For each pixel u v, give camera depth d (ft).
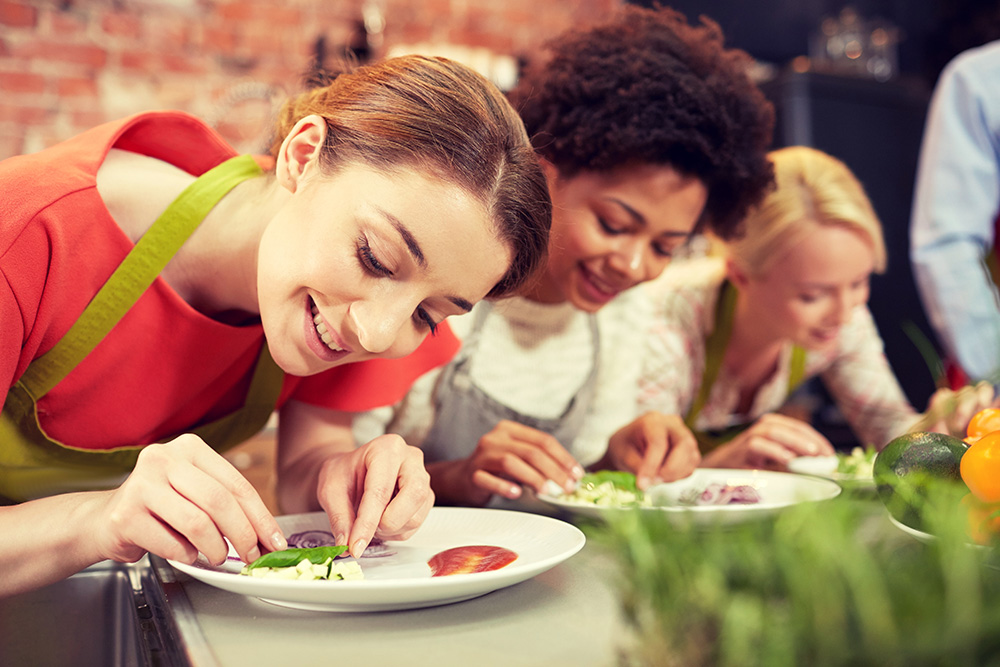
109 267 2.80
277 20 10.02
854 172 9.53
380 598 1.71
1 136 8.95
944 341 6.52
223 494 2.04
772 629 0.91
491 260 2.42
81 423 3.01
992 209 6.40
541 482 3.28
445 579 1.72
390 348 2.48
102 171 3.01
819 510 1.05
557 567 2.19
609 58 3.96
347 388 3.59
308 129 2.59
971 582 0.89
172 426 3.31
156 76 9.55
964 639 0.84
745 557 1.00
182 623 1.72
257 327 3.16
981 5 11.41
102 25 9.30
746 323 5.31
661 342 5.01
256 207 2.87
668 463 3.52
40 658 2.27
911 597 0.89
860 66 10.72
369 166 2.37
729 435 5.23
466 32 10.77
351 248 2.34
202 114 9.68
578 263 3.97
